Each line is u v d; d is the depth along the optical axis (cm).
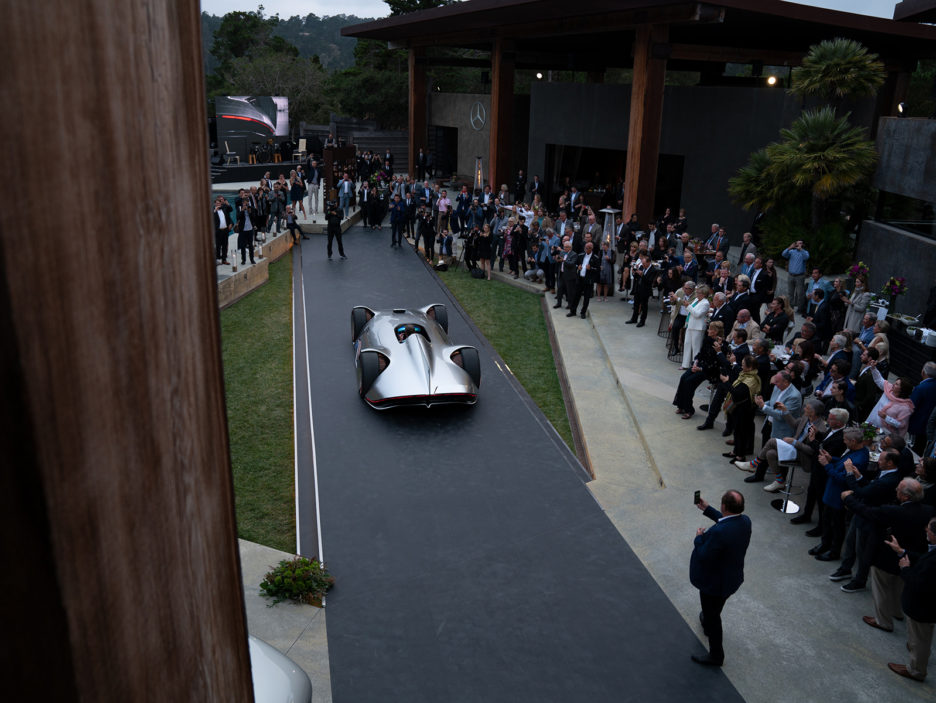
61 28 41
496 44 2897
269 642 635
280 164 3509
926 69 3619
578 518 840
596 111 2781
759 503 855
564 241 1627
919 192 1549
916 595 574
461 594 706
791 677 598
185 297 66
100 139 47
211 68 9744
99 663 49
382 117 5284
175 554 64
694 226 2497
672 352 1337
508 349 1448
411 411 1134
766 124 2184
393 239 2381
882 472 667
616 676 603
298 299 1759
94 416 47
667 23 1970
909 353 1162
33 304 38
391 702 573
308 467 953
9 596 40
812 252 1830
